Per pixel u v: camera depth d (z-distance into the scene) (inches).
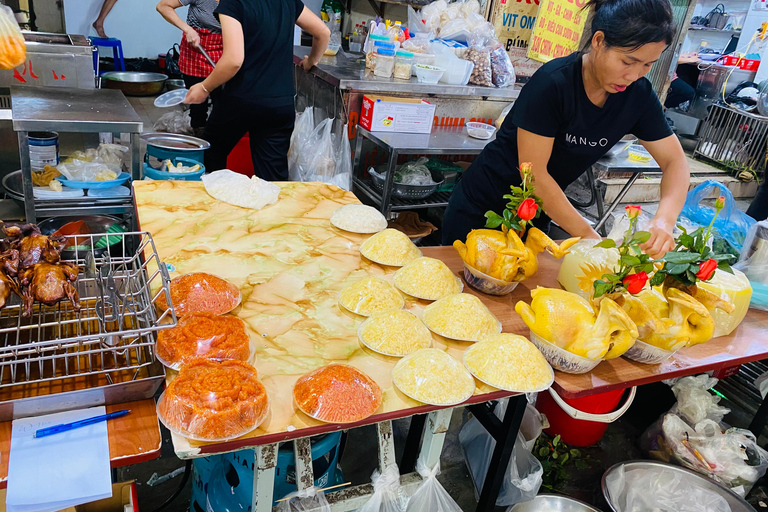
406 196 128.2
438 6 146.9
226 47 99.4
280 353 49.2
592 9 64.1
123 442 39.4
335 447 59.0
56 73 112.9
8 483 35.3
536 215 60.9
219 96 109.5
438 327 54.9
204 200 75.9
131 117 93.4
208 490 56.6
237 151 131.0
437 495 53.9
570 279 66.0
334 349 50.8
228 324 48.3
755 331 68.9
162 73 246.5
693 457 79.4
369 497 52.2
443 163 144.1
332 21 196.4
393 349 50.9
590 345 50.5
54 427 39.3
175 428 39.2
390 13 181.6
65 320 46.3
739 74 176.9
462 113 145.9
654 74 162.4
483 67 140.6
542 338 52.4
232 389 40.6
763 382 91.5
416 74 138.8
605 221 145.3
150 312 45.5
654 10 55.1
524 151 69.2
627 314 53.6
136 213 70.6
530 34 153.6
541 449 82.7
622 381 54.0
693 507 71.2
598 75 62.8
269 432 40.6
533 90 66.9
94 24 230.8
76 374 40.2
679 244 57.0
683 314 54.6
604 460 87.8
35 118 84.7
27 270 44.4
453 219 86.4
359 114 131.6
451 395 46.4
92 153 105.6
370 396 44.4
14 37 42.1
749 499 83.8
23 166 87.0
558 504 69.6
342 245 69.7
